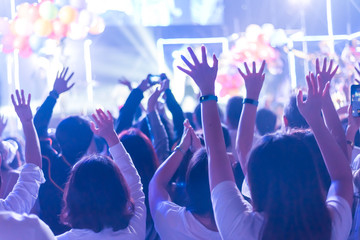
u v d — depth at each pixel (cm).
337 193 214
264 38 1409
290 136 209
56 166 341
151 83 419
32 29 1145
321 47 1447
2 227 188
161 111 538
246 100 264
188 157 318
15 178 356
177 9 1538
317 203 201
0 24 1178
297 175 199
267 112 543
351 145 293
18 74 1460
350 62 1252
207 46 1545
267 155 202
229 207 209
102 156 259
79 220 247
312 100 222
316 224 197
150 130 408
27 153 274
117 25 1541
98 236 247
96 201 246
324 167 260
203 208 248
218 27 1540
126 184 254
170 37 1549
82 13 1198
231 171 219
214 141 222
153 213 263
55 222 334
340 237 206
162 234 256
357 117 297
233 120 482
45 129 355
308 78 223
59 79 366
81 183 246
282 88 1456
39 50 1245
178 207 258
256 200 206
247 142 259
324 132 220
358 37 1440
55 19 1165
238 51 1408
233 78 1415
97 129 282
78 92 1496
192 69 229
